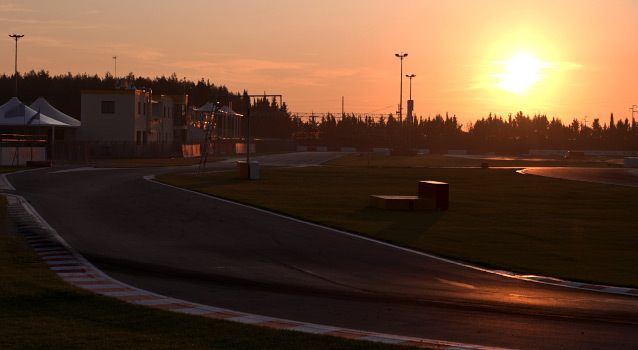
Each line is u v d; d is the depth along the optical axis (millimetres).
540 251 19062
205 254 17562
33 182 40125
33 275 13391
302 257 17297
